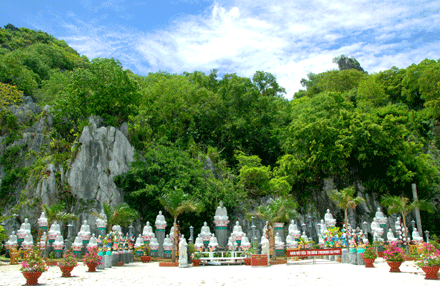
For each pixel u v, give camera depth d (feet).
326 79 244.22
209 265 78.18
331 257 85.10
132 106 140.46
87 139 121.80
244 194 125.70
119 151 123.44
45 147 129.80
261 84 205.46
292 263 78.23
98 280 49.75
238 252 86.99
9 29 276.82
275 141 160.56
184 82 160.45
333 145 134.51
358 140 135.74
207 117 156.66
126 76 135.95
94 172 119.03
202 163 131.13
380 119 149.79
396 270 57.52
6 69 172.14
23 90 171.32
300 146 138.21
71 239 98.99
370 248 66.18
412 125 180.34
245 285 43.37
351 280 47.50
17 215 112.16
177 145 142.61
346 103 159.22
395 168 135.13
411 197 140.97
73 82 134.41
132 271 63.72
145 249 98.84
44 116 139.85
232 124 153.79
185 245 73.46
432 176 148.05
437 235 137.39
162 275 56.08
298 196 139.54
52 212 84.23
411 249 99.76
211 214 123.44
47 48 234.79
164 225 105.60
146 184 118.11
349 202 85.71
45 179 115.14
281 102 186.19
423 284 43.11
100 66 133.49
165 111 147.54
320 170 142.82
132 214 84.53
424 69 193.36
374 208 138.41
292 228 100.12
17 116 141.90
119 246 83.15
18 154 131.23
